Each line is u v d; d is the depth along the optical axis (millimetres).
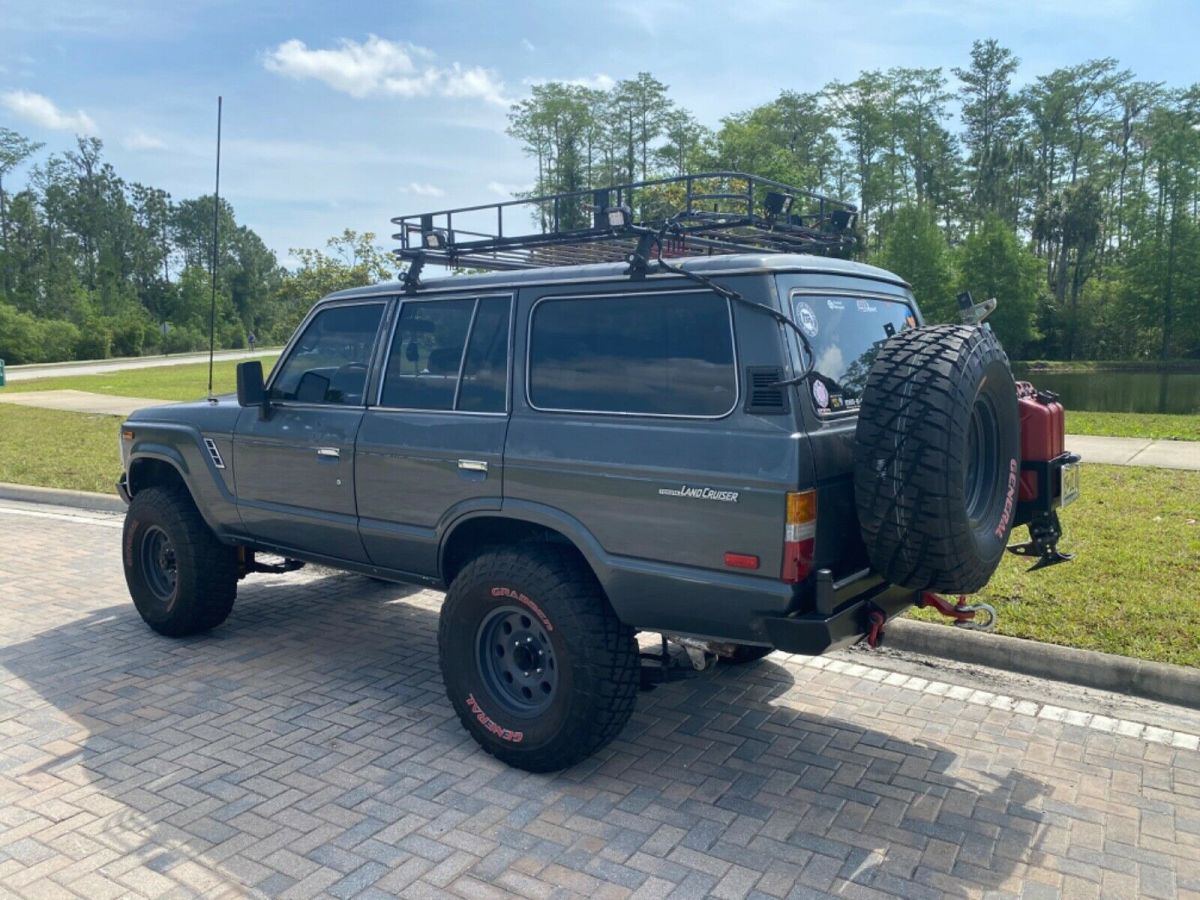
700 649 3932
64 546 8305
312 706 4715
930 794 3785
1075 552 6750
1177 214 66500
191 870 3217
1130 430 14273
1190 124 70938
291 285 25203
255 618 6242
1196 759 4098
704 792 3799
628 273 3762
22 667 5262
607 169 80438
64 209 102500
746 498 3297
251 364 4965
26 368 48312
